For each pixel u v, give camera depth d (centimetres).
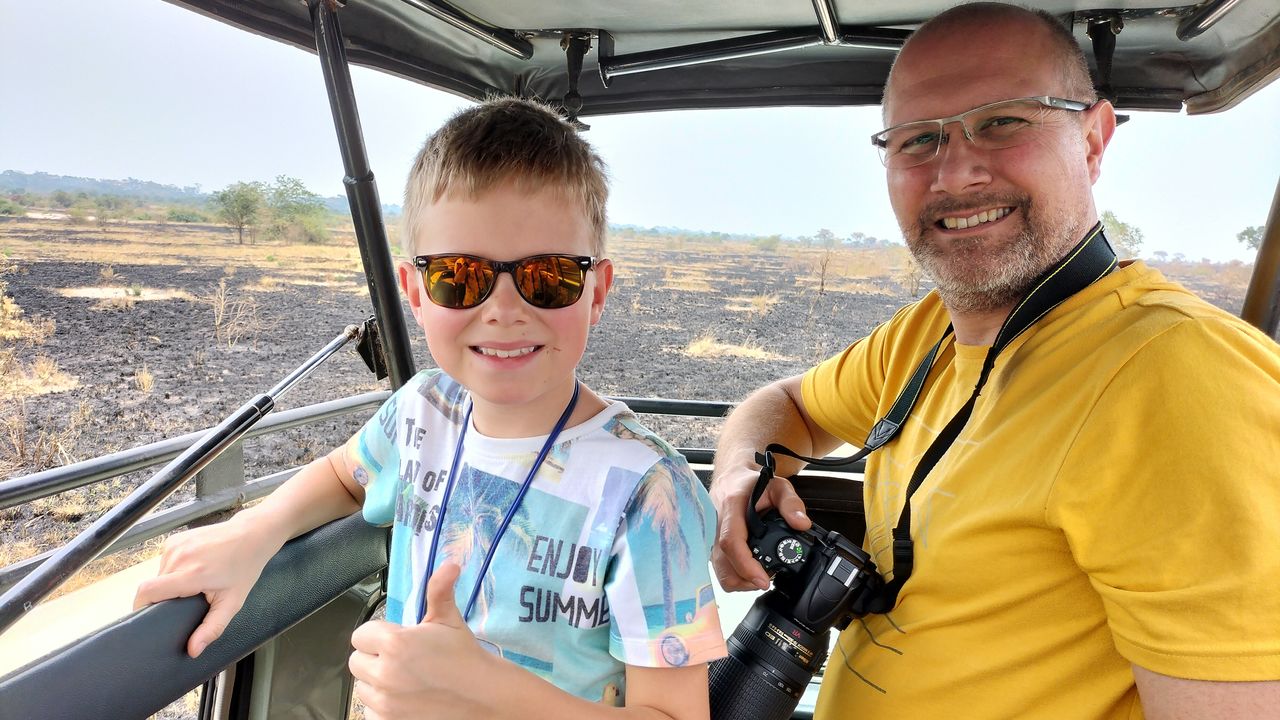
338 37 137
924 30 126
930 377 132
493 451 94
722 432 171
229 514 298
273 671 113
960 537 103
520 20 162
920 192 122
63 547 79
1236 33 143
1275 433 81
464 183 83
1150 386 88
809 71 178
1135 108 166
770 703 107
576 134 96
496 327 83
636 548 83
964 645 103
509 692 69
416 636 66
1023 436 100
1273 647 76
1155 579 84
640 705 81
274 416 286
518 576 88
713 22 162
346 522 117
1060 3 140
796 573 111
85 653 73
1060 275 108
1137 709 94
